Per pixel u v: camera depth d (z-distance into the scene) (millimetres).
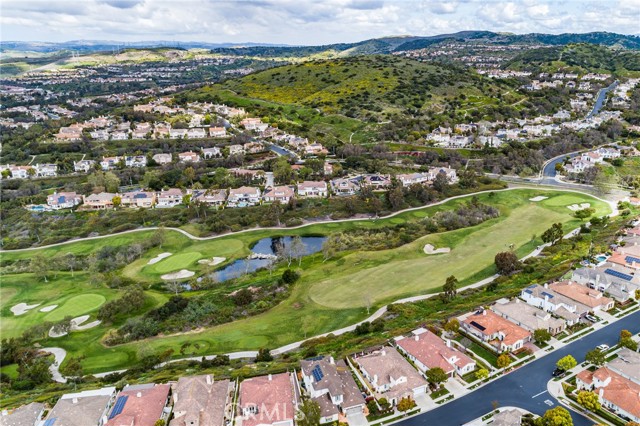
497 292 110812
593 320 95500
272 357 91688
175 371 87000
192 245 158875
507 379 79000
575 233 147375
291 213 180125
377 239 155750
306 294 119312
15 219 185250
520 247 140500
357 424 70562
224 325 107688
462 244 145625
